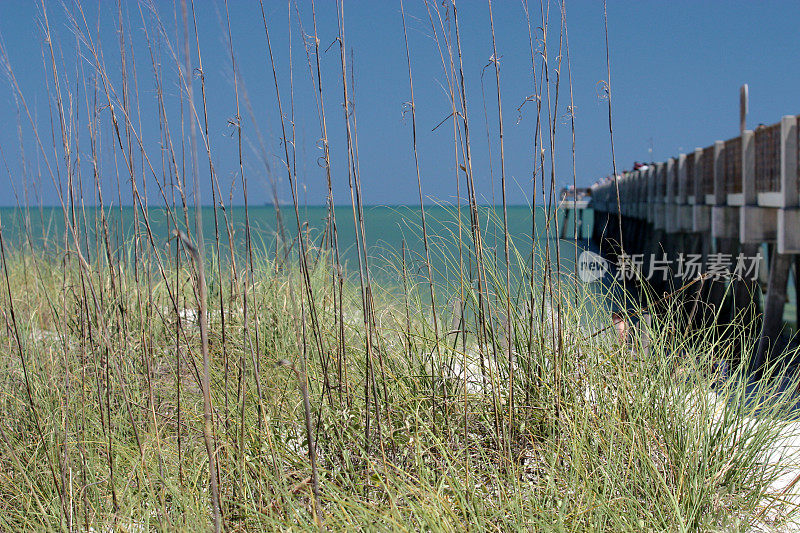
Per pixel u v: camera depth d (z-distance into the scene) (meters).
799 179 6.24
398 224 3.12
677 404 2.70
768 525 2.42
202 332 1.67
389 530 2.06
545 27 2.66
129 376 3.03
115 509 2.26
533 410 2.77
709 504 2.39
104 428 2.45
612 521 2.24
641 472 2.46
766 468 2.68
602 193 24.78
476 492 2.34
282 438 2.73
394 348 3.17
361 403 2.83
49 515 2.39
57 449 2.41
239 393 2.63
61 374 3.22
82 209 2.77
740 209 7.79
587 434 2.59
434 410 2.74
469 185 2.62
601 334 3.00
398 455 2.62
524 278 2.98
